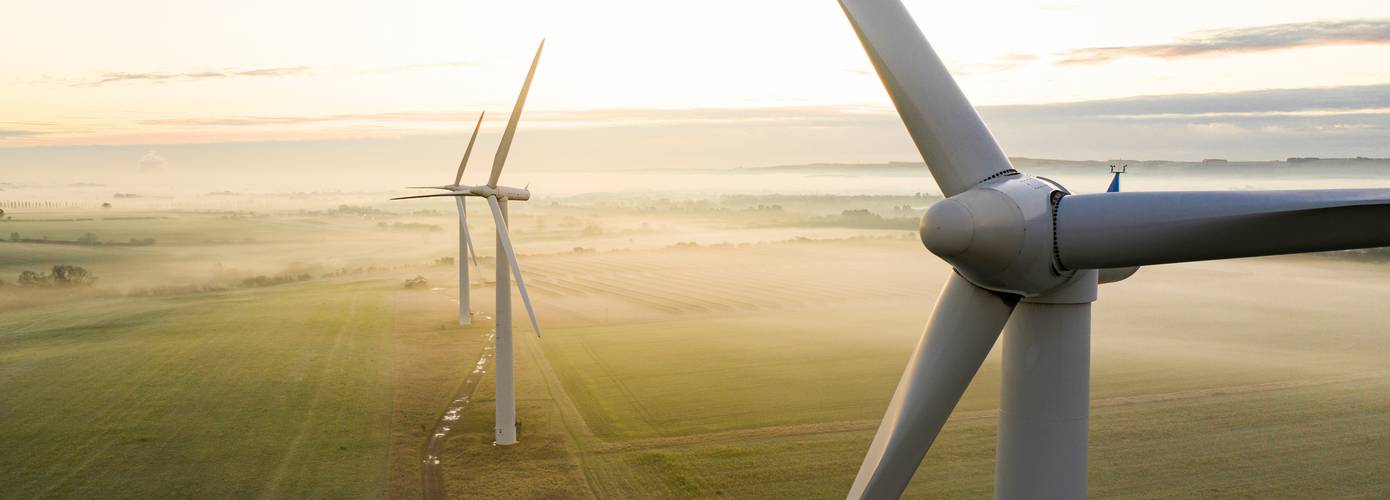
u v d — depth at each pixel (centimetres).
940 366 1123
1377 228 799
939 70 1148
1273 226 855
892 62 1157
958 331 1116
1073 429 1114
